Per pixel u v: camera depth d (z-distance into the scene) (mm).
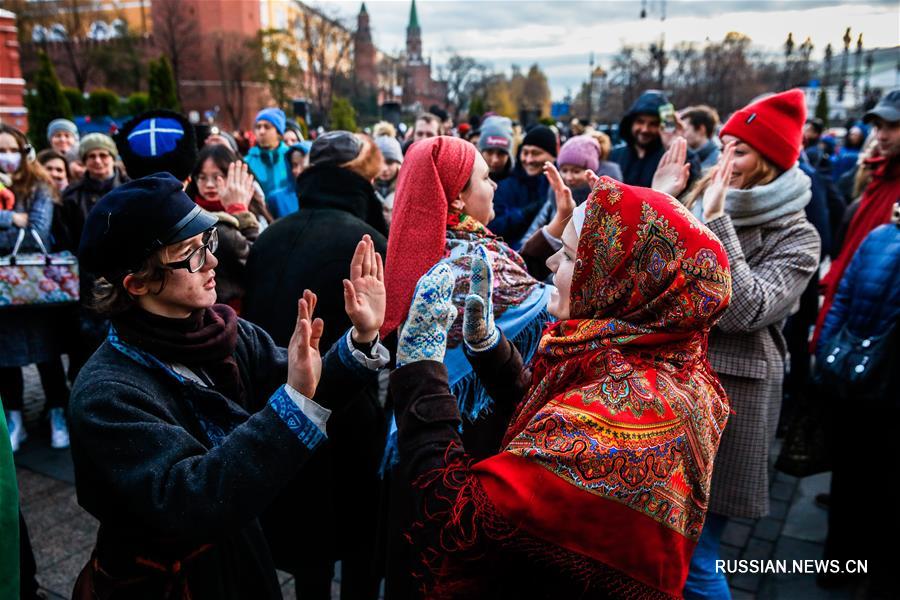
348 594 2256
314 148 2367
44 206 3719
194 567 1345
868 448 2504
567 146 3760
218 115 52125
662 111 4113
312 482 2037
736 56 40344
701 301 1062
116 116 29234
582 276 1181
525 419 1192
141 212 1243
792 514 3244
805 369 4273
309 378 1224
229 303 2297
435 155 1863
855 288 2547
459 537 1068
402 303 1825
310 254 2168
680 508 1050
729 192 2285
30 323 3600
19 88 25281
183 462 1169
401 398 1247
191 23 50188
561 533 1005
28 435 4027
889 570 2590
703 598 2158
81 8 46562
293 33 54719
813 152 9219
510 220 3828
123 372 1262
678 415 1061
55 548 2881
